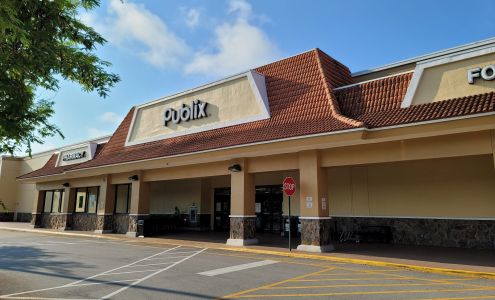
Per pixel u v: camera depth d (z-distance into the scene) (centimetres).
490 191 1430
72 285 891
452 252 1338
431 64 1223
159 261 1250
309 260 1245
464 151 1125
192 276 984
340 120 1291
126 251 1524
